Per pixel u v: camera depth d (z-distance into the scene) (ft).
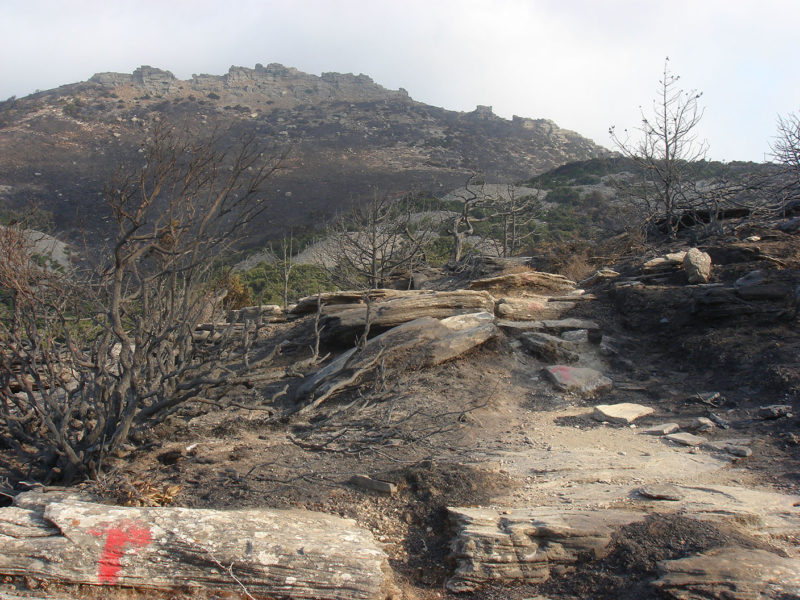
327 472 21.86
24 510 15.97
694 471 21.56
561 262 54.85
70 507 15.67
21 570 14.26
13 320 22.72
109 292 25.05
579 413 28.58
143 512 15.80
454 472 20.67
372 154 382.01
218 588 14.82
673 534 16.20
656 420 27.45
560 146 492.95
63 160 312.09
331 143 398.62
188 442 25.12
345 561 15.31
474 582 15.84
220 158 24.68
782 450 23.12
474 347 34.45
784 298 35.53
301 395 31.04
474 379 31.94
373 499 19.81
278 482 20.85
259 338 41.42
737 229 51.70
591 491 19.79
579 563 16.11
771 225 52.42
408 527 18.54
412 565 16.96
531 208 120.37
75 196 234.99
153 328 25.57
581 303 41.78
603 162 193.57
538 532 16.61
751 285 36.76
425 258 75.31
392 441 24.70
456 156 402.93
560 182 183.32
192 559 14.94
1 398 23.20
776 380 28.43
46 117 386.52
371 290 43.52
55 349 24.97
